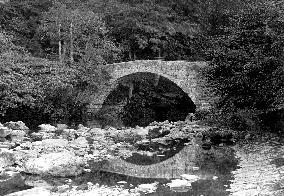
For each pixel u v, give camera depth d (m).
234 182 11.88
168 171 14.03
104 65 31.11
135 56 38.78
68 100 29.19
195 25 40.72
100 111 31.62
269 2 20.16
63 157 14.09
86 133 23.03
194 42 37.47
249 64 18.62
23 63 27.02
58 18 30.89
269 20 19.27
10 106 24.09
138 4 39.97
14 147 17.39
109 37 36.47
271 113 20.08
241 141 19.72
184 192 11.09
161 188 11.63
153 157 16.77
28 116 26.72
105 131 23.92
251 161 14.64
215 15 34.94
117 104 34.91
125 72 30.81
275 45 18.34
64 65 29.33
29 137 20.70
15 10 38.62
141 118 34.28
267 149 16.44
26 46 36.00
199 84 29.17
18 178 12.52
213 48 22.02
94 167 14.64
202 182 12.17
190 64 29.55
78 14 31.12
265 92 18.70
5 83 23.72
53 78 26.97
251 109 20.08
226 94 21.06
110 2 39.91
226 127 22.58
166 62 30.11
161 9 40.44
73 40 32.19
